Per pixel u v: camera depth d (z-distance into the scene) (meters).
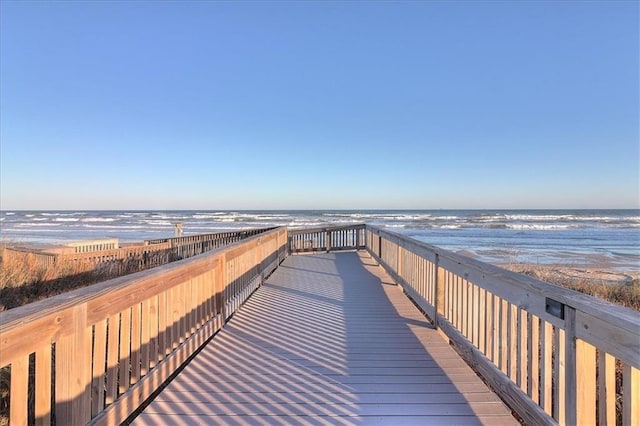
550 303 2.00
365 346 3.69
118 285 2.19
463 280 3.47
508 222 37.38
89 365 1.95
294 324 4.39
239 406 2.53
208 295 3.88
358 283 7.04
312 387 2.81
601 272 11.02
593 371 1.72
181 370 3.16
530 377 2.25
